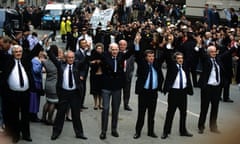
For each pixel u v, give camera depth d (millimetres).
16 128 8430
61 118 9125
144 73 9281
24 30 13062
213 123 9922
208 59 10000
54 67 9945
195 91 16078
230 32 17844
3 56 8352
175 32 19969
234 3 29297
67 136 9414
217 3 29906
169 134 9852
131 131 10102
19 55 8312
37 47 9922
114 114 9445
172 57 9539
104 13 28922
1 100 8688
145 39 13398
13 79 8234
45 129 9883
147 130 10172
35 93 9570
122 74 9281
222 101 14273
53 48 9328
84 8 42625
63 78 8984
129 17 34688
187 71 9555
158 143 9117
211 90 9859
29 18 32531
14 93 8273
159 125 10789
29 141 8812
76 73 9070
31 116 10328
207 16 26766
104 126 9297
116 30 21156
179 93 9445
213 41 16953
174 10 33250
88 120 11055
